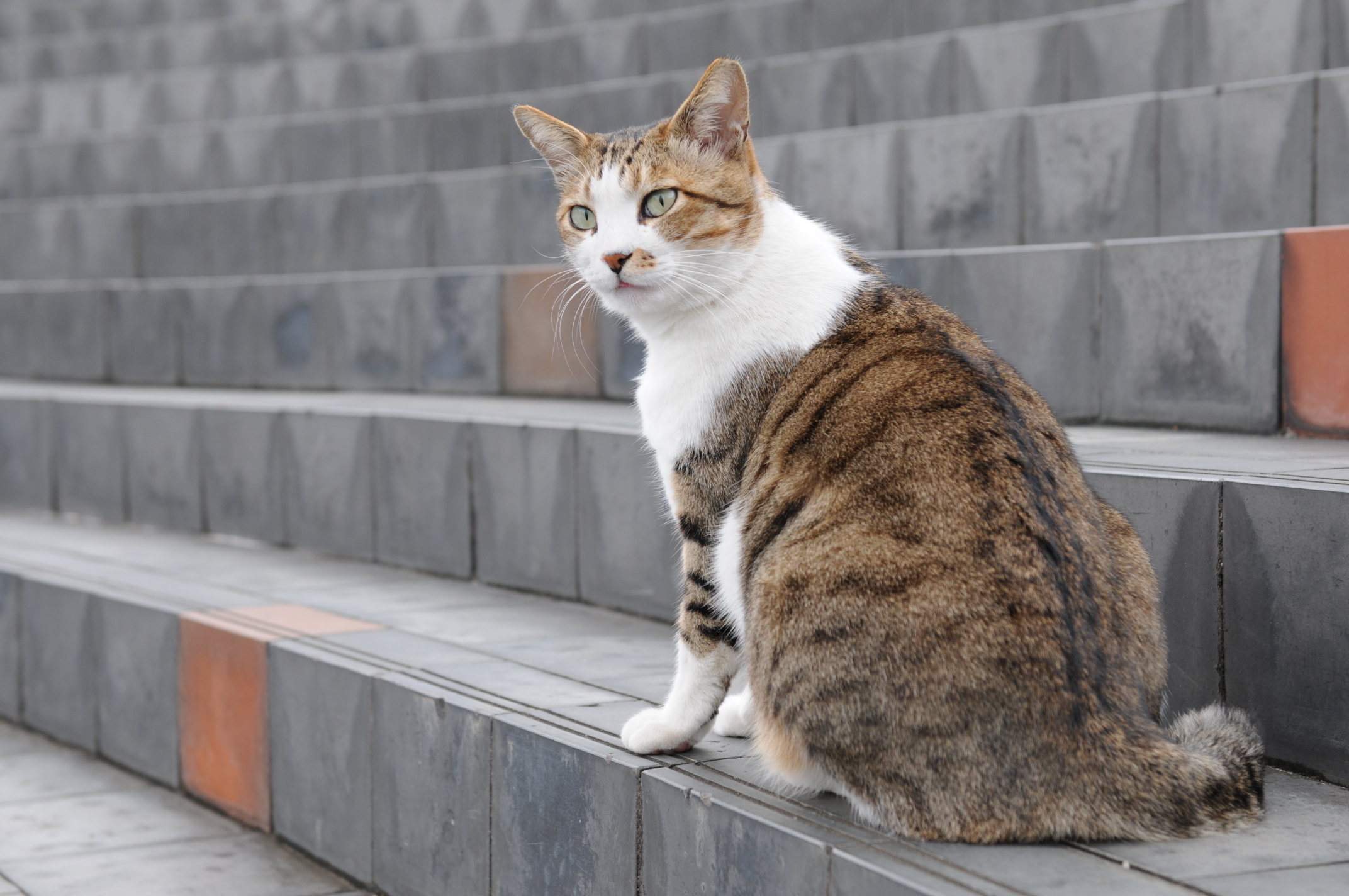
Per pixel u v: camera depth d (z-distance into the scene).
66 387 6.43
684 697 2.34
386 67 8.34
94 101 9.32
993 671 1.88
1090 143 4.51
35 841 3.33
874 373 2.19
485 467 4.08
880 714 1.93
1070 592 1.95
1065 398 3.90
